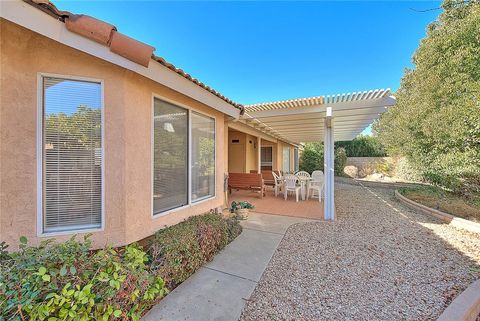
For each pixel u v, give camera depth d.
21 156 2.29
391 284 2.66
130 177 2.77
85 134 2.57
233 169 10.74
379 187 12.17
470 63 5.15
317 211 6.34
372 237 4.25
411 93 9.12
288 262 3.22
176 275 2.52
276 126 8.72
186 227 3.12
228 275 2.80
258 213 6.11
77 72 2.51
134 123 2.83
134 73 2.83
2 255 1.94
